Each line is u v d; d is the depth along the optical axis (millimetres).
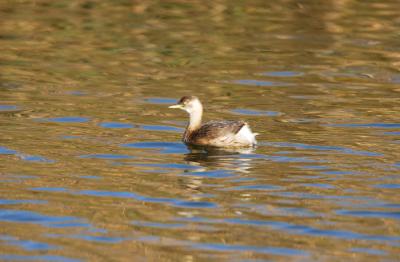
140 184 15758
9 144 18109
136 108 21516
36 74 24656
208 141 18453
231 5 33938
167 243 13039
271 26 30922
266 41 29031
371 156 17453
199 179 16062
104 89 23312
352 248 12883
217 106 21844
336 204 14703
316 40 29281
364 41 29219
